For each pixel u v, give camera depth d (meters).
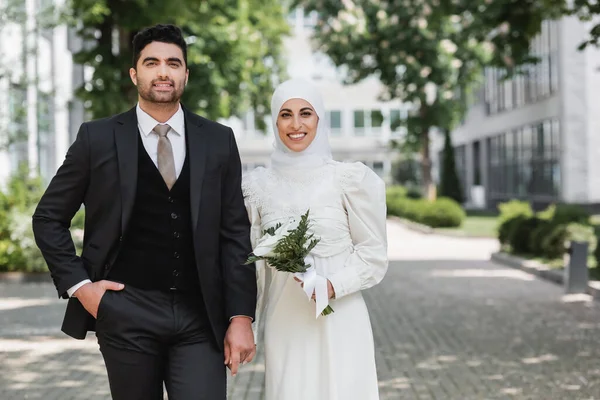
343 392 4.53
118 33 21.64
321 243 4.55
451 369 9.27
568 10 13.98
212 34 25.11
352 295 4.65
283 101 4.57
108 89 20.41
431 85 42.56
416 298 15.53
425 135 43.88
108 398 7.95
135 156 4.24
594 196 37.41
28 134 21.00
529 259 21.14
